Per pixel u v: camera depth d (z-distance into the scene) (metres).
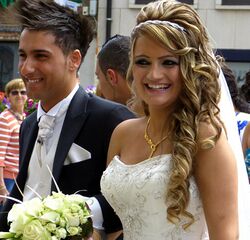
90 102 3.14
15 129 6.35
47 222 2.46
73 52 3.13
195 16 2.54
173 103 2.59
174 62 2.50
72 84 3.15
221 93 2.69
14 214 2.50
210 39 2.62
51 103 3.15
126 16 12.97
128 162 2.72
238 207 2.63
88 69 13.02
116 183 2.62
